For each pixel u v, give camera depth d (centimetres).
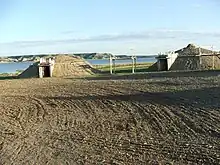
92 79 3953
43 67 5600
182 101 1703
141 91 2278
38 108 1920
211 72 3747
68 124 1407
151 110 1544
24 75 5809
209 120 1241
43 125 1432
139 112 1523
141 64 8406
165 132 1136
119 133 1181
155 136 1098
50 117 1603
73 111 1708
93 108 1745
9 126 1470
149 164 838
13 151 1066
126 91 2358
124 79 3553
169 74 3853
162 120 1316
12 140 1213
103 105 1814
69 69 5944
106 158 916
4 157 1006
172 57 5750
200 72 3884
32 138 1218
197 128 1145
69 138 1172
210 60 5678
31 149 1073
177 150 930
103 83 3189
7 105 2141
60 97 2345
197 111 1422
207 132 1084
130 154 934
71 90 2780
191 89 2144
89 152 986
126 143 1048
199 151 902
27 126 1439
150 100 1841
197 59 5703
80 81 3741
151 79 3238
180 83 2588
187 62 5662
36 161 941
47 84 3625
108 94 2269
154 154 915
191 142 992
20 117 1681
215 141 980
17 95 2717
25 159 969
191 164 814
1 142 1195
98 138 1138
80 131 1262
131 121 1352
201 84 2394
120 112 1568
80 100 2088
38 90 3030
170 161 847
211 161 820
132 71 5466
